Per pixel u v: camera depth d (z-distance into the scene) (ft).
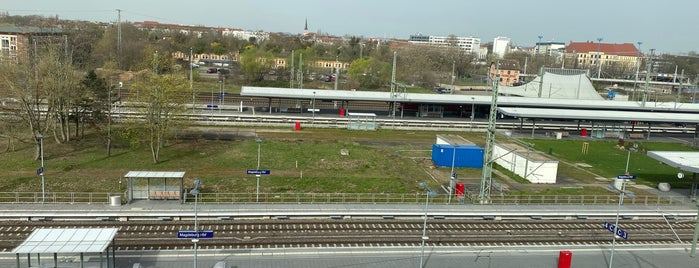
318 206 149.18
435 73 598.34
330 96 316.60
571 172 212.43
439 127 311.47
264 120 291.58
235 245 119.85
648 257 124.88
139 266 99.45
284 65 563.07
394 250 121.49
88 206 139.85
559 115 296.10
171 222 133.80
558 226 145.59
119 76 399.85
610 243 133.90
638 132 325.62
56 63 199.82
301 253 116.57
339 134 273.95
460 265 114.62
